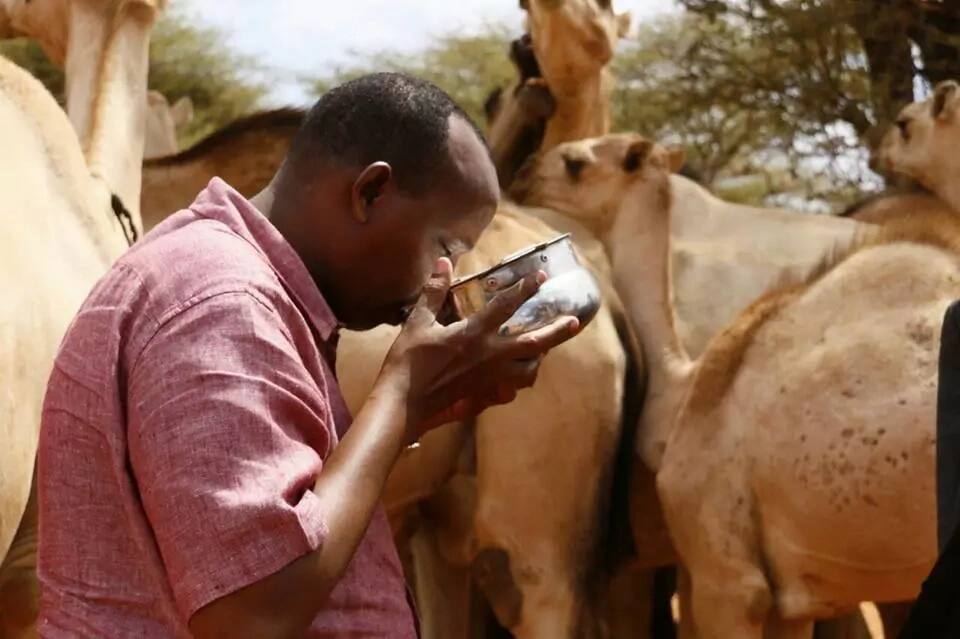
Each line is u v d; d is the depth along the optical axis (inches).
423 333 79.7
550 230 225.6
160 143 306.2
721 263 255.8
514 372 81.7
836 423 182.2
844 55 452.4
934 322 179.8
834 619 243.8
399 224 80.6
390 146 80.0
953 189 236.8
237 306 74.4
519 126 284.7
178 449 71.6
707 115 486.6
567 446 211.2
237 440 71.9
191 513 70.8
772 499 191.2
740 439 194.9
